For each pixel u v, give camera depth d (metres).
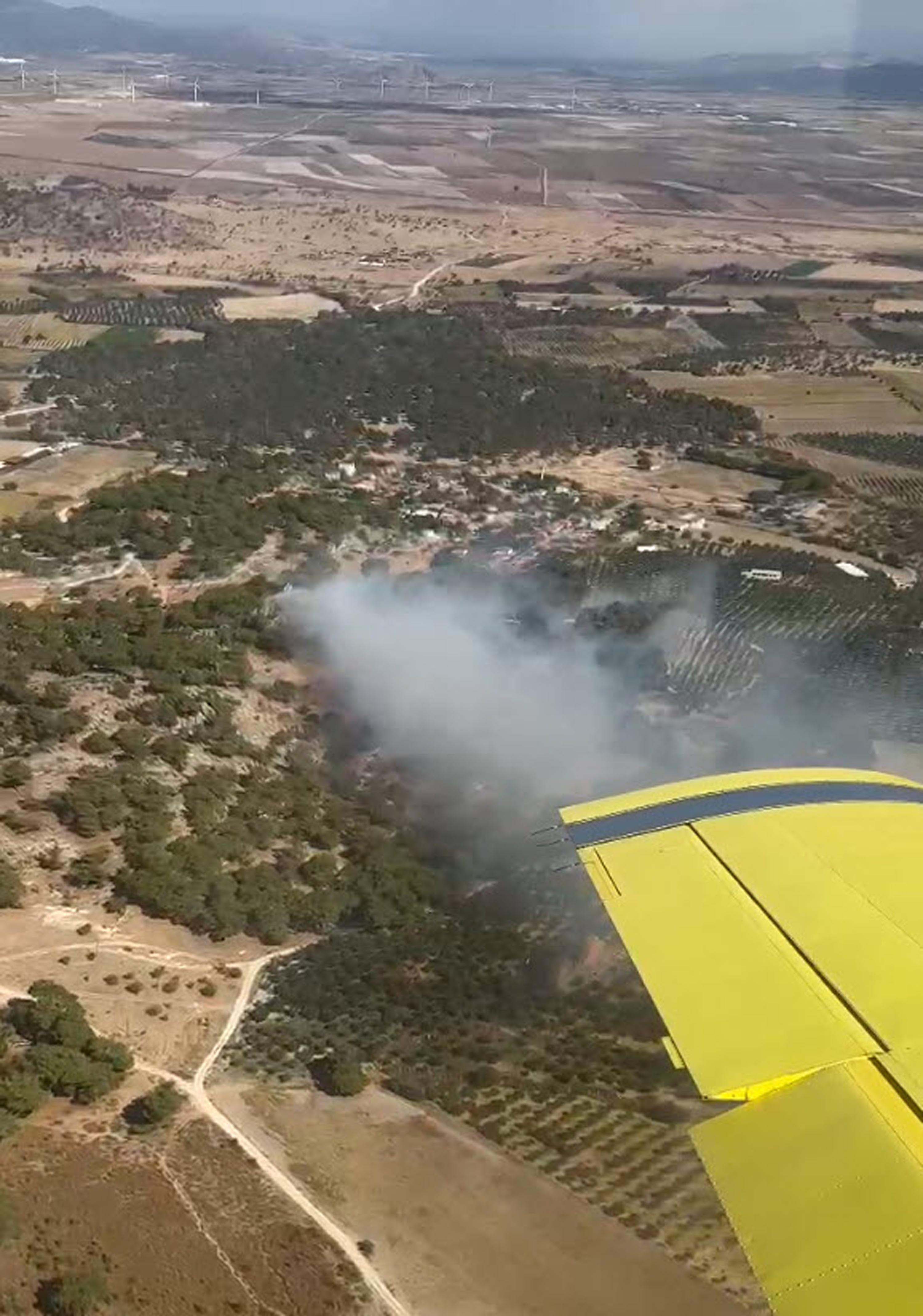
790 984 19.31
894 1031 17.95
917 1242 13.96
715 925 21.14
